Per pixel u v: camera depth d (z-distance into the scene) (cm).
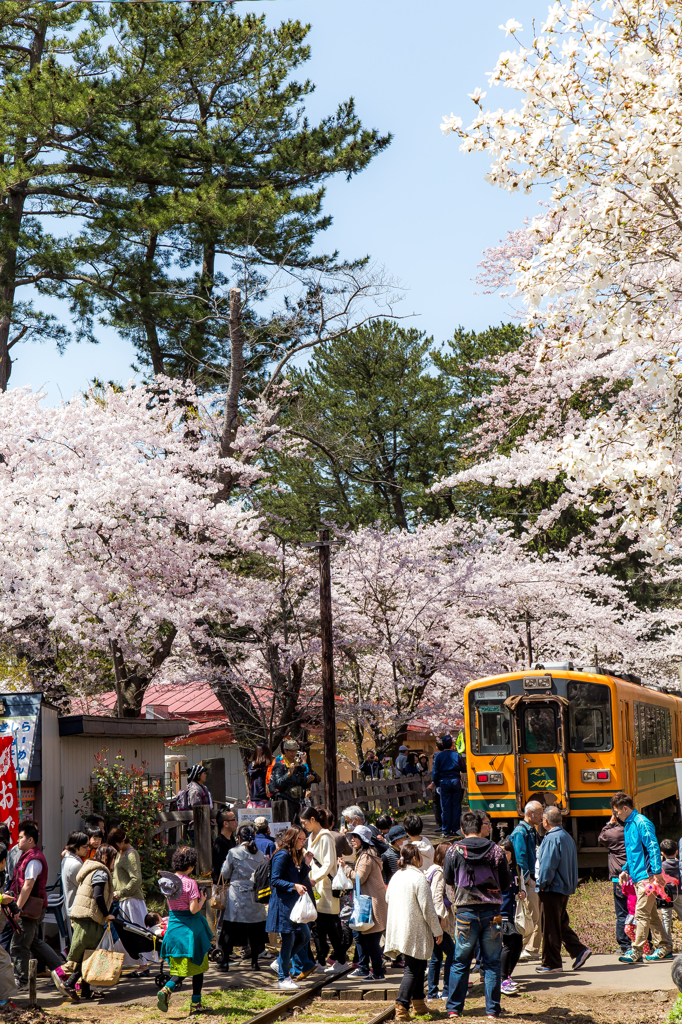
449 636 2750
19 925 1016
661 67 1049
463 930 953
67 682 2409
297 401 2811
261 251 2788
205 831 1706
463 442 4528
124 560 1927
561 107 1059
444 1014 977
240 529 2112
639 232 1040
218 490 2186
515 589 2698
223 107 2834
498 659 2998
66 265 2491
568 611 2864
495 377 4697
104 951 1049
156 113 2500
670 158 979
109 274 2627
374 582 2531
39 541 1822
